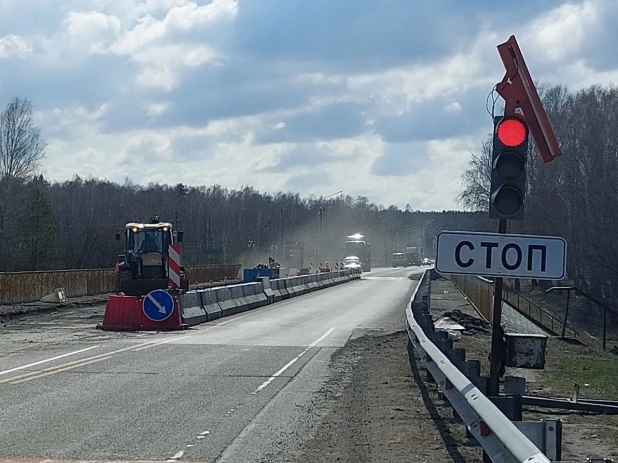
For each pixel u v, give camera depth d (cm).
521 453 535
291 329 2297
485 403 706
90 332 2188
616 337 3962
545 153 875
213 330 2258
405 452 850
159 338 2014
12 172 6662
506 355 895
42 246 6538
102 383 1280
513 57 874
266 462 805
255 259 10769
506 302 3891
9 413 1037
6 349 1755
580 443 920
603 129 5303
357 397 1184
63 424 972
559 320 3772
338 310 3177
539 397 1159
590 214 5116
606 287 4919
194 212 10556
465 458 823
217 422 992
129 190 10912
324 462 806
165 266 3158
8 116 6688
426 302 2233
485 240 845
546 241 843
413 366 1498
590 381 1493
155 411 1058
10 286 3244
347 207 15962
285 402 1134
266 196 12925
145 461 802
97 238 8144
